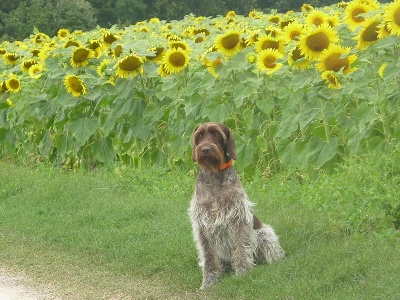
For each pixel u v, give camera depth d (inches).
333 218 392.8
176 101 544.7
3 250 427.8
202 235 364.2
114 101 577.3
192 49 584.1
